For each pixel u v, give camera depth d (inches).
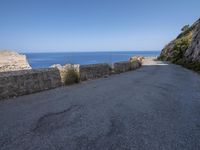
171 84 516.1
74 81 522.6
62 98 334.0
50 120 223.8
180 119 237.6
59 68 486.3
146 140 177.5
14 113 247.6
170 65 1524.4
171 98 349.1
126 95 361.4
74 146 163.5
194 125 219.0
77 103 299.3
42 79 417.4
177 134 192.9
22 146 161.9
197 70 994.1
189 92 416.2
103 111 260.7
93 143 169.6
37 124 210.7
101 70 707.4
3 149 156.8
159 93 387.9
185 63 1427.2
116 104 297.0
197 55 1251.2
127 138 180.7
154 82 542.3
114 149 159.8
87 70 614.2
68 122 218.4
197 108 291.1
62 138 178.1
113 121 223.9
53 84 451.5
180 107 291.7
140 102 312.0
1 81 327.6
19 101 312.5
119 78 647.1
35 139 175.2
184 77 703.1
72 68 530.3
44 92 393.7
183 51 1910.7
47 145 164.2
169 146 167.3
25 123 213.2
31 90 385.1
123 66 934.4
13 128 199.2
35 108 271.1
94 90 411.8
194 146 168.4
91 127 205.2
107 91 399.9
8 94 338.0
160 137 184.7
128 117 238.5
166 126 213.2
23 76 369.1
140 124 216.7
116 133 191.3
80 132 192.1
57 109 266.5
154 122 224.1
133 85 483.2
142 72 892.6
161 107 287.3
